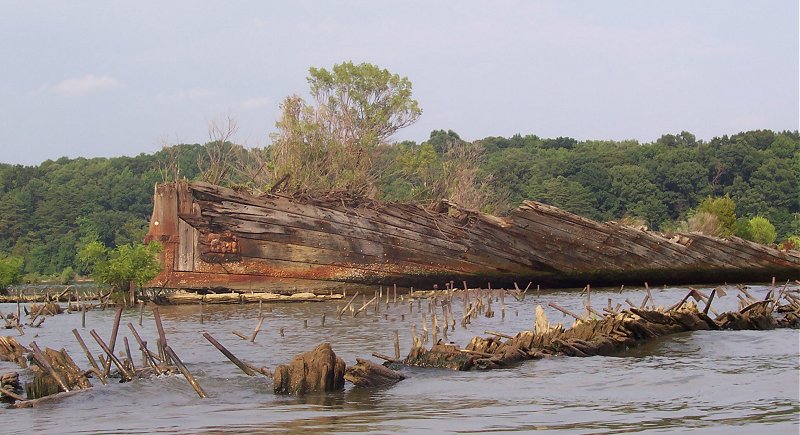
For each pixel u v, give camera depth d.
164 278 54.97
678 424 16.86
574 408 18.94
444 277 60.81
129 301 52.41
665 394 20.36
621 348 27.94
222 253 55.28
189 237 55.25
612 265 63.19
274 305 50.78
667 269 64.31
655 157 152.75
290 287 56.84
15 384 23.14
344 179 76.56
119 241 132.12
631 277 64.19
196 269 55.09
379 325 36.91
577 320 29.95
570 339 27.66
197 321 40.91
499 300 50.31
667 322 30.39
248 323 39.31
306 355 22.12
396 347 26.09
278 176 74.06
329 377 21.91
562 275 62.81
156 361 26.48
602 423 17.16
